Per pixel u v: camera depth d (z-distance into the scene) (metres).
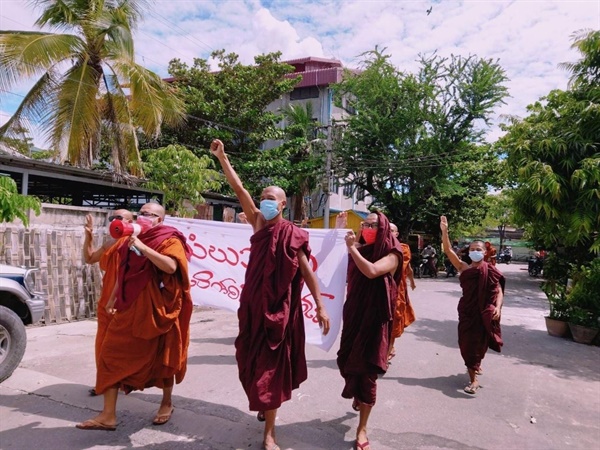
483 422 3.73
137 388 3.10
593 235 7.59
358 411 3.78
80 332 6.11
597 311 7.04
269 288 2.81
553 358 6.07
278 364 2.80
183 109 13.00
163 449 2.90
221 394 3.98
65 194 13.59
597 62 7.40
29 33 9.80
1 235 6.08
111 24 10.53
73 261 6.93
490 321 4.46
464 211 23.52
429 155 19.12
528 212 7.64
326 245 4.16
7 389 3.79
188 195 10.34
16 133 10.84
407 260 5.71
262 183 17.73
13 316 4.00
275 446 2.93
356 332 3.22
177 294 3.14
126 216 3.61
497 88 19.22
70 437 2.99
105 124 11.42
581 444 3.40
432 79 19.59
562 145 6.96
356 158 20.33
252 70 17.38
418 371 5.13
